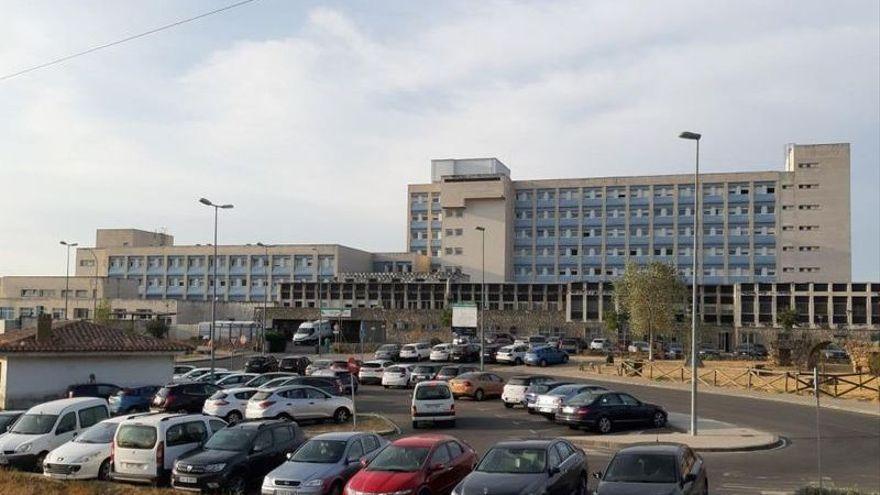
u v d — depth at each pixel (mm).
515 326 101375
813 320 101375
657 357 77250
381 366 53125
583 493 17672
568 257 129875
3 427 26531
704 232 124250
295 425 21969
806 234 120438
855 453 26578
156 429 20609
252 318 112812
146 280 136750
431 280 116500
